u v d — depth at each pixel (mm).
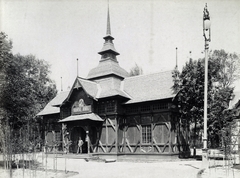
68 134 30766
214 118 24875
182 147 27750
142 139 27672
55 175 16375
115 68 33875
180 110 27156
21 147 18625
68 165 22125
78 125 30047
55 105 34438
